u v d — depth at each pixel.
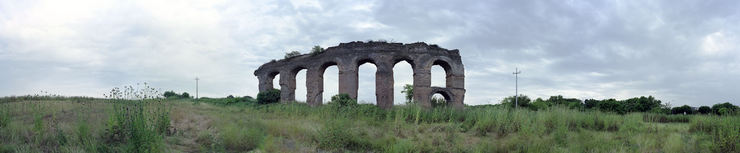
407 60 31.39
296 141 13.09
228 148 11.84
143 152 9.46
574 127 17.52
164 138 11.77
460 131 16.31
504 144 12.93
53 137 10.80
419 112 21.00
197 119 17.44
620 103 38.00
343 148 12.50
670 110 38.06
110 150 9.90
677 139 12.78
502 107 21.09
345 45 31.91
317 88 33.09
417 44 30.94
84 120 13.60
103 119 13.88
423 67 30.44
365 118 20.03
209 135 12.69
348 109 21.95
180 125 15.20
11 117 14.95
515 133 15.29
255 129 13.69
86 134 10.73
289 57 35.84
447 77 32.47
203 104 33.59
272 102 34.84
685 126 18.62
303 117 21.28
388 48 30.64
